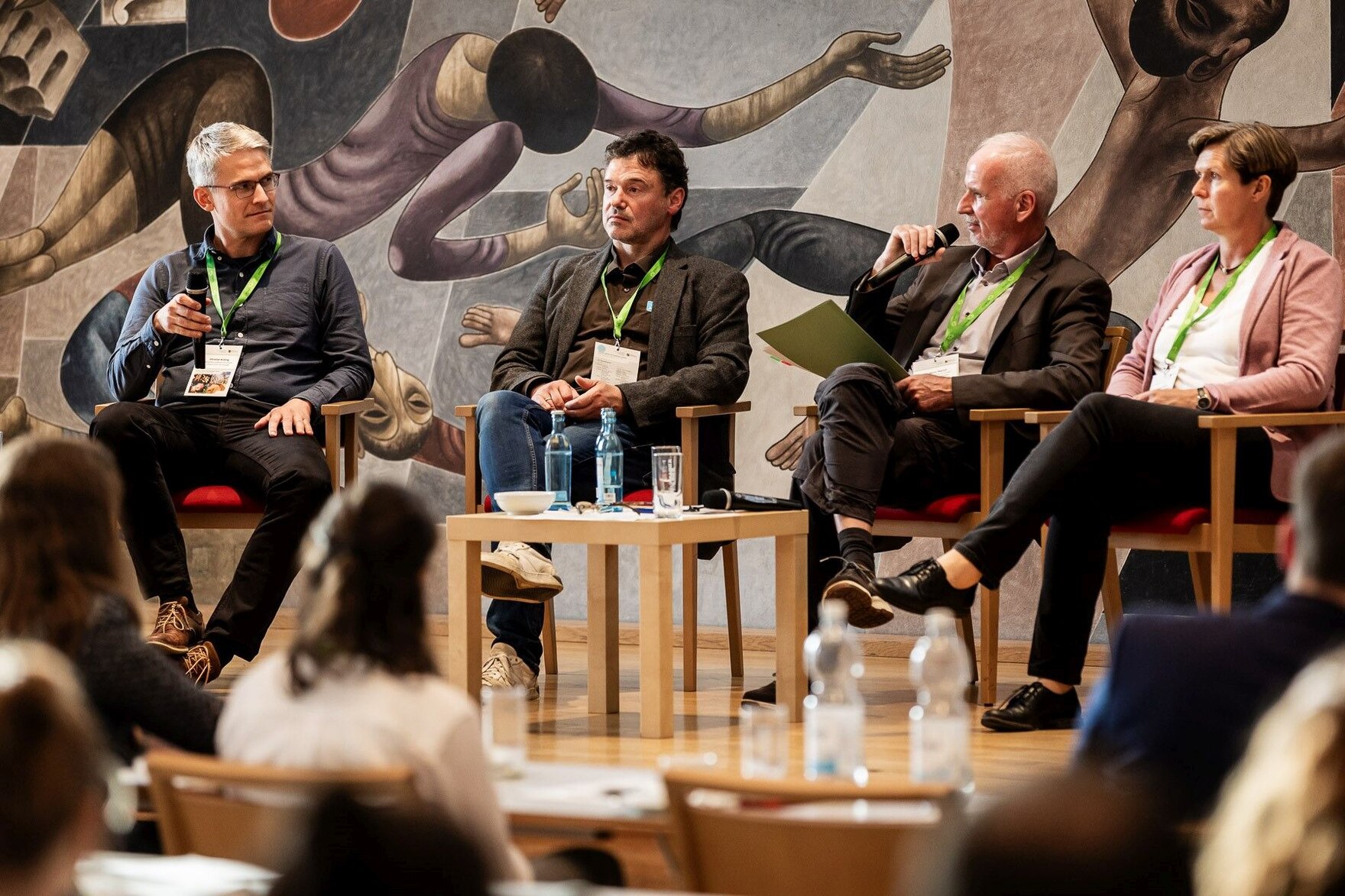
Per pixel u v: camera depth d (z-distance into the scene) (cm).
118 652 319
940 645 358
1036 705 579
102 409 691
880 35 866
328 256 771
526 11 924
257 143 757
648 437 721
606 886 316
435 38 940
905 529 658
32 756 148
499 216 928
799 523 609
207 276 764
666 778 261
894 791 249
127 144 982
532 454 695
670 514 569
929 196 859
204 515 703
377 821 145
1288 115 798
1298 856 128
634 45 906
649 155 748
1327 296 623
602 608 632
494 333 927
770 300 884
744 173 888
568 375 752
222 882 241
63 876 152
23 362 991
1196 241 813
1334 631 276
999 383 651
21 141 997
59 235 989
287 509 680
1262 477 594
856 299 715
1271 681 276
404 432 941
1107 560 690
